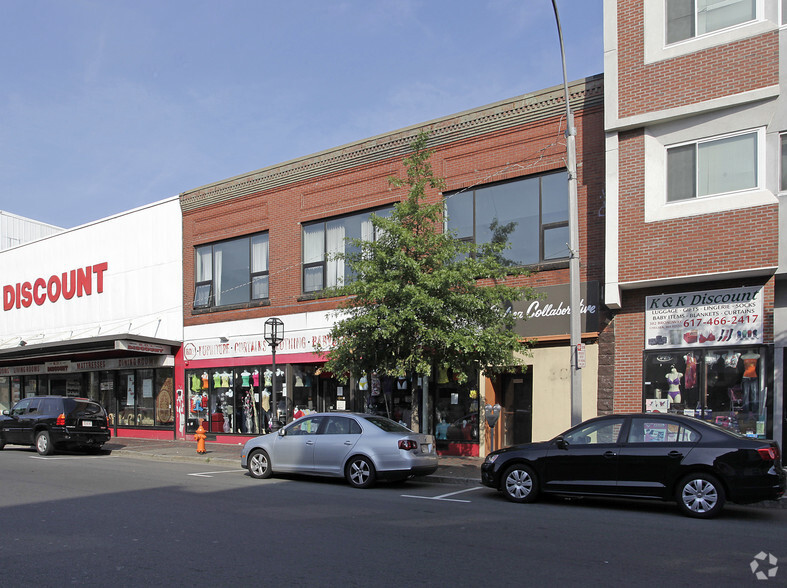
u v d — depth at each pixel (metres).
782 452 11.95
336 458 12.18
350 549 7.05
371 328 12.76
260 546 7.17
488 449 15.63
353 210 18.47
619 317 13.80
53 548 7.07
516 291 13.14
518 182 15.63
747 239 12.02
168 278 23.30
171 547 7.11
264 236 20.83
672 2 13.12
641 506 10.02
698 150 12.73
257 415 20.27
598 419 10.09
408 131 17.44
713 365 12.70
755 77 12.11
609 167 13.60
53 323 27.62
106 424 19.36
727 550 7.10
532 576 6.09
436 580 5.95
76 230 26.98
